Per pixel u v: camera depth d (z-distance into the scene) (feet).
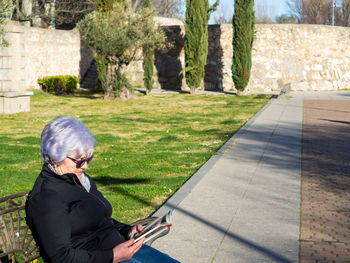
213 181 23.16
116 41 67.72
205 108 64.34
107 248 8.75
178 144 35.76
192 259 13.38
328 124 46.29
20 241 8.90
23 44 59.21
